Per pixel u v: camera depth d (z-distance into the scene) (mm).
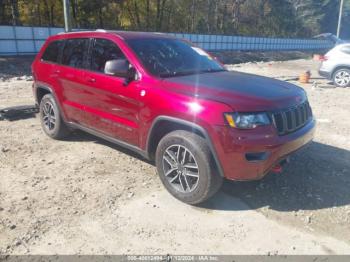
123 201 4039
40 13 34188
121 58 4570
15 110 7402
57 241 3318
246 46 45406
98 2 34500
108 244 3297
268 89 4086
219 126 3533
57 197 4098
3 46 22000
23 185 4367
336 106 9391
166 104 3900
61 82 5500
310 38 65312
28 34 23031
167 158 4094
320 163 5227
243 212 3877
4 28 21781
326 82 14773
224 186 4441
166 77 4301
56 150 5559
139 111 4230
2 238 3336
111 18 37688
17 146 5695
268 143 3566
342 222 3725
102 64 4820
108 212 3811
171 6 42938
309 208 3986
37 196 4113
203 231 3525
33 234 3406
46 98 5988
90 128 5191
